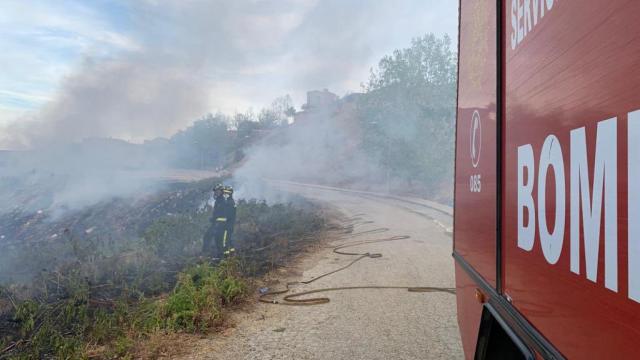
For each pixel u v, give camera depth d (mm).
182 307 6051
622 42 1080
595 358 1212
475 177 2729
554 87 1501
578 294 1315
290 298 7082
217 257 10305
